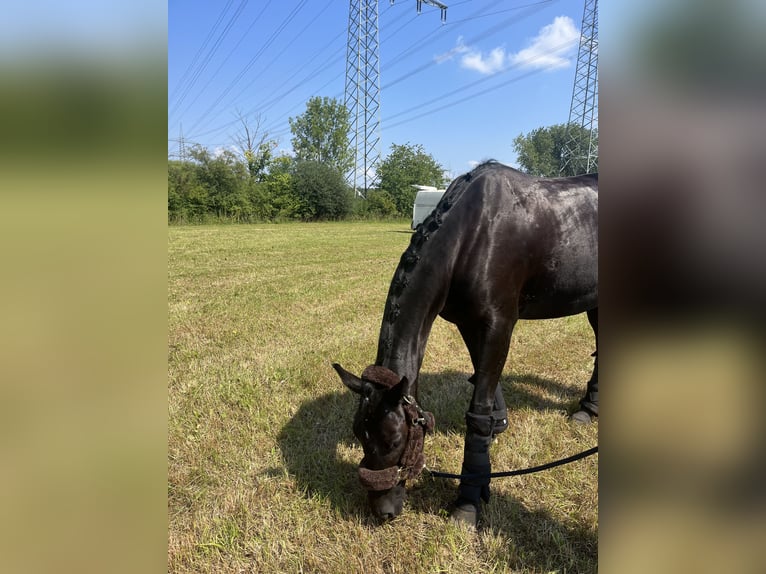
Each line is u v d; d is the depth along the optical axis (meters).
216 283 9.47
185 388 4.21
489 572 2.28
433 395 4.20
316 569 2.32
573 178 3.18
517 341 5.83
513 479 2.97
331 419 3.68
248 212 35.03
